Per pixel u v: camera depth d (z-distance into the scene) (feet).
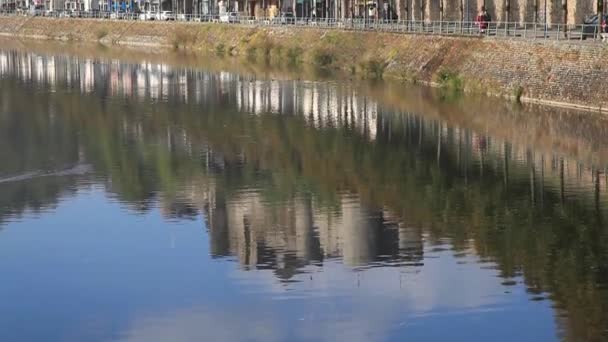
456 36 367.86
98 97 347.56
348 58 430.61
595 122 274.36
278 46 492.95
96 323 139.85
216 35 556.51
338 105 319.06
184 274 158.10
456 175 219.82
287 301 146.10
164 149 252.62
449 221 184.34
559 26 339.16
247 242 172.45
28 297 149.69
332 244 170.81
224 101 334.03
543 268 157.69
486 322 137.18
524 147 246.27
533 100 308.40
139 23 634.84
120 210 195.42
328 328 136.46
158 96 348.79
